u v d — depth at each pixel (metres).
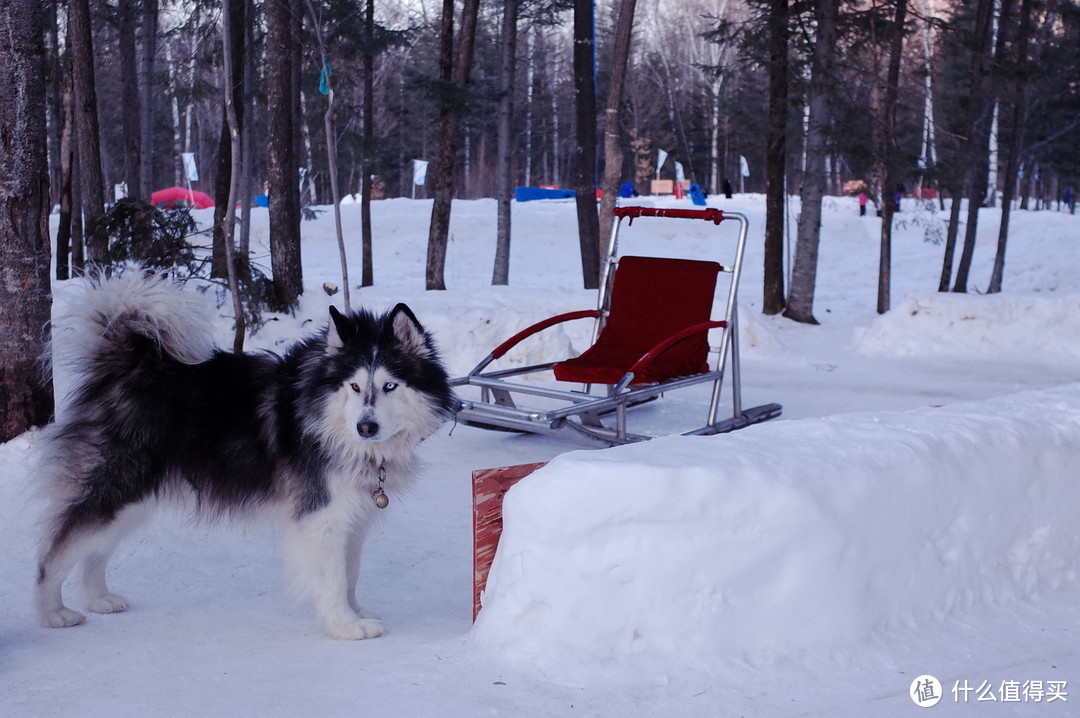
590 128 15.66
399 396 3.86
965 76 17.45
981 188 18.36
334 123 16.61
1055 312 12.68
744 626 3.26
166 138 37.41
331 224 29.66
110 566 4.71
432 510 5.80
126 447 3.88
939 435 3.98
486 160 55.97
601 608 3.21
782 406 9.27
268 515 4.04
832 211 34.78
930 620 3.67
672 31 53.56
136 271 4.18
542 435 8.10
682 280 8.15
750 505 3.23
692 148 55.31
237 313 8.66
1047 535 4.14
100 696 3.07
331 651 3.56
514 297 11.74
